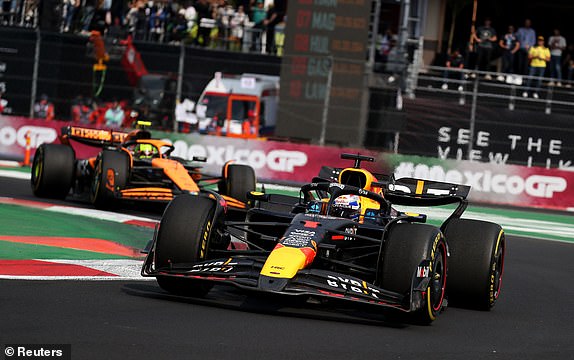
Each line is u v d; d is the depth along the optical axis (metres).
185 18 94.38
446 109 85.94
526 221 71.81
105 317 23.95
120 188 50.50
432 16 111.88
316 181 33.50
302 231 27.39
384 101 86.38
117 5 96.00
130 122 89.31
